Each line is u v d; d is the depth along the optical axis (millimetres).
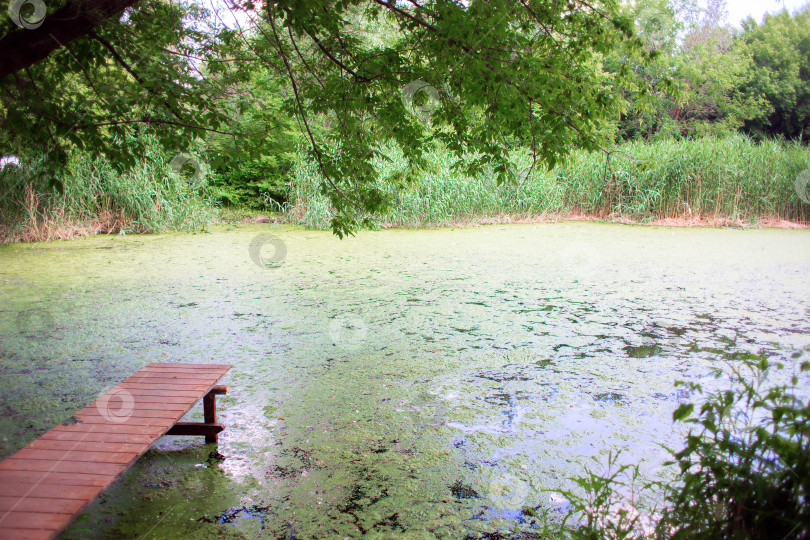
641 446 2982
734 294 6398
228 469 2811
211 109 3807
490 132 3623
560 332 4953
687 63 19656
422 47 3602
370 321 5273
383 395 3654
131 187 11539
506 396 3631
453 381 3879
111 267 7875
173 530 2326
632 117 20375
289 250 9461
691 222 13609
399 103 3939
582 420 3291
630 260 8602
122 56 3971
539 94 3260
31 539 1702
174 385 3062
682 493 1624
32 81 3541
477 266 8070
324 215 12492
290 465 2842
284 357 4324
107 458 2242
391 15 3924
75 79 4145
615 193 14078
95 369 4008
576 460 2854
